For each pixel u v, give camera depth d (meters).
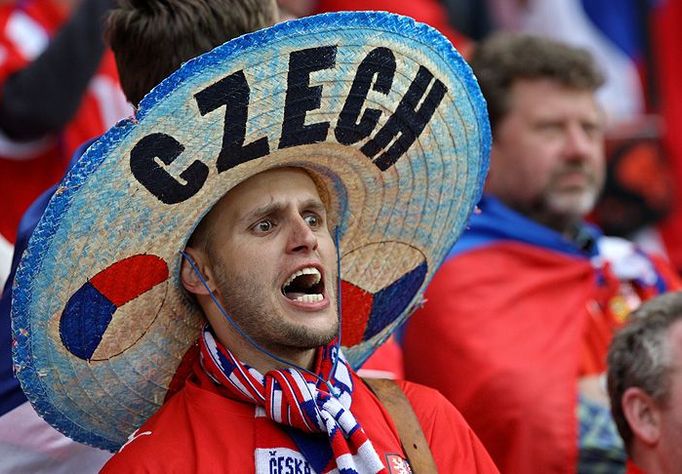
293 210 9.26
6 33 15.92
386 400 9.86
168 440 9.09
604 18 23.20
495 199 16.39
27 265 8.55
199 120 8.43
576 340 15.17
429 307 15.16
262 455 9.02
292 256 9.20
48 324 8.95
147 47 9.96
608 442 14.16
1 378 10.47
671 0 23.78
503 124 16.33
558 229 16.38
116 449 10.17
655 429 12.20
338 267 9.91
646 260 16.55
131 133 8.30
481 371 14.54
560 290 15.70
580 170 16.20
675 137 22.25
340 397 9.37
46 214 8.42
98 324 9.25
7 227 15.32
